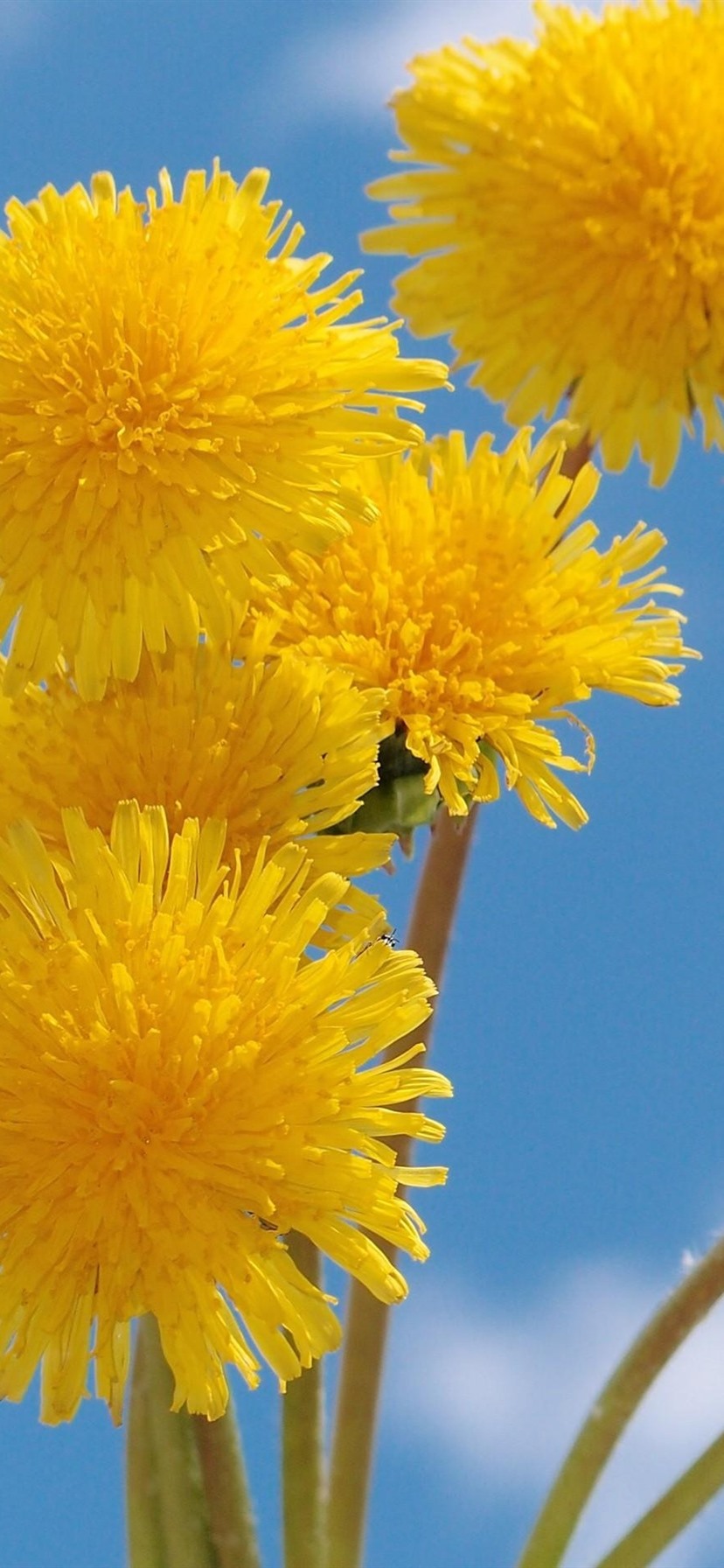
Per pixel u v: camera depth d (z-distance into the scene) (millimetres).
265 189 284
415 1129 264
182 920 264
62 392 274
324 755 277
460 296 311
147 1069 261
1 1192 263
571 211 306
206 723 276
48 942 265
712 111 306
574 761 283
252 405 271
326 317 275
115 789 277
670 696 288
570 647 288
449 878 301
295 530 269
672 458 305
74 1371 260
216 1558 284
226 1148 260
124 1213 261
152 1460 295
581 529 296
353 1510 300
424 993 266
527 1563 300
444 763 279
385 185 313
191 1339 259
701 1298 298
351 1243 260
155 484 271
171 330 273
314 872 273
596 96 307
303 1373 295
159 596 269
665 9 317
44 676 270
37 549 271
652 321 305
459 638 284
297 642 288
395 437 272
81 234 280
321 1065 263
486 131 307
